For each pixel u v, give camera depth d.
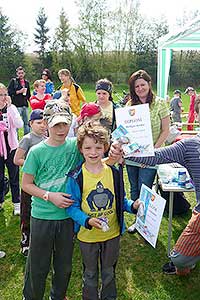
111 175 2.13
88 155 2.03
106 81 3.67
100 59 34.19
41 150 2.06
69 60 34.56
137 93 3.22
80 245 2.24
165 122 3.31
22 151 2.93
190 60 29.28
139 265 3.20
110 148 2.15
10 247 3.57
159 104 3.29
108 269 2.29
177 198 4.11
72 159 2.12
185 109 15.20
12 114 3.85
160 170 3.51
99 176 2.10
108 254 2.24
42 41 36.38
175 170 3.46
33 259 2.19
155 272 3.09
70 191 2.08
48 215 2.09
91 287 2.27
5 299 2.78
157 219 2.17
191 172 2.43
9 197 4.83
